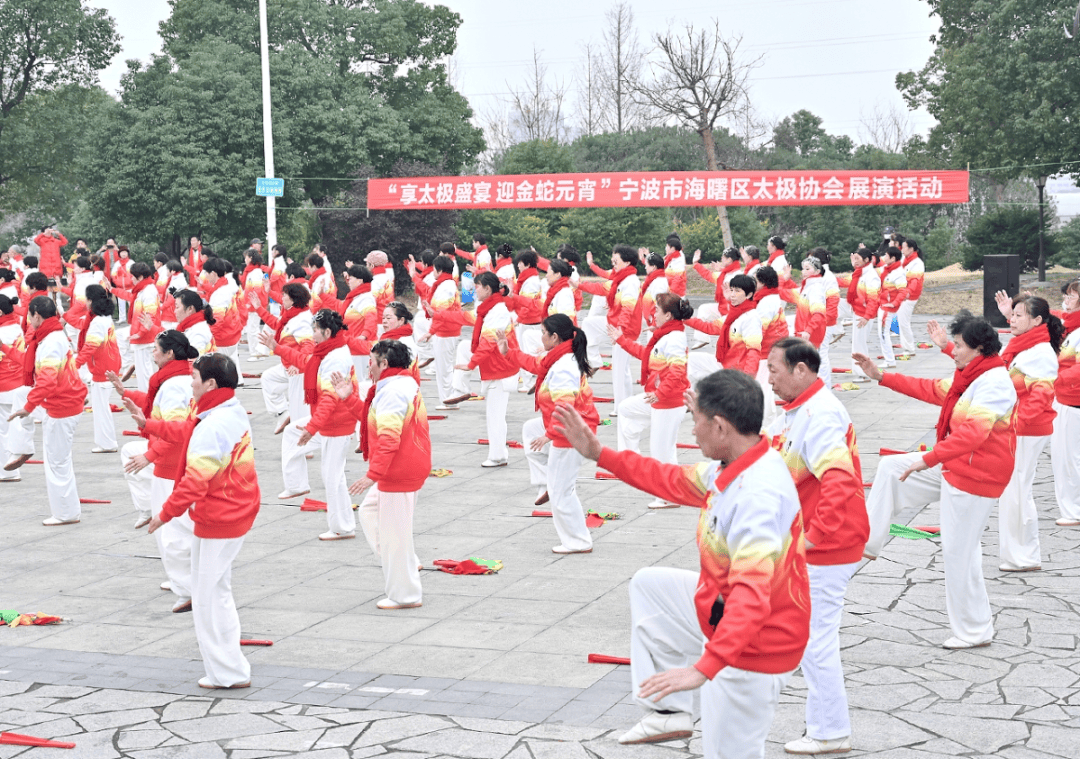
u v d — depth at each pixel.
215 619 6.44
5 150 39.59
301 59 35.94
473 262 21.81
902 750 5.36
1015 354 8.33
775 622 4.21
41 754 5.60
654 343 10.39
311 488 12.02
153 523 6.38
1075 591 7.86
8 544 10.06
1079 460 9.66
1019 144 30.69
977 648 6.82
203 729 5.88
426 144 39.16
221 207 33.34
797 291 16.03
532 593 8.19
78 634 7.64
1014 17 30.55
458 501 11.19
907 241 19.70
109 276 24.05
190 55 34.97
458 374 16.69
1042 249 33.16
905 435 13.52
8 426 12.80
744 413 4.21
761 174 27.36
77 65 40.34
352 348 13.80
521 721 5.81
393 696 6.26
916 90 35.94
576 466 9.12
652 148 46.22
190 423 6.56
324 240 38.59
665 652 5.08
